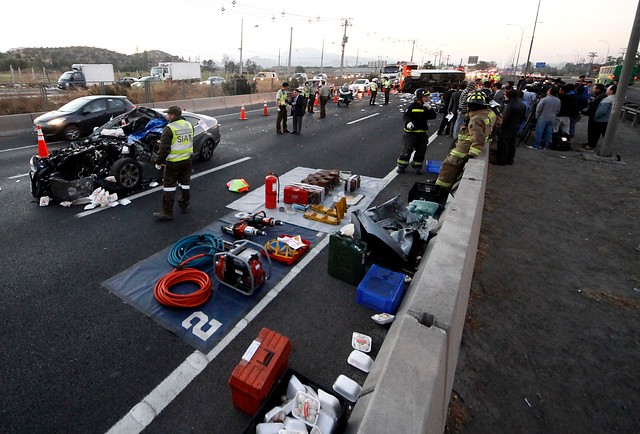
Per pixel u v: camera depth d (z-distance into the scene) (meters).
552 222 5.61
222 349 2.98
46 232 4.88
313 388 2.38
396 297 3.44
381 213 4.84
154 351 2.94
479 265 4.30
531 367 2.81
